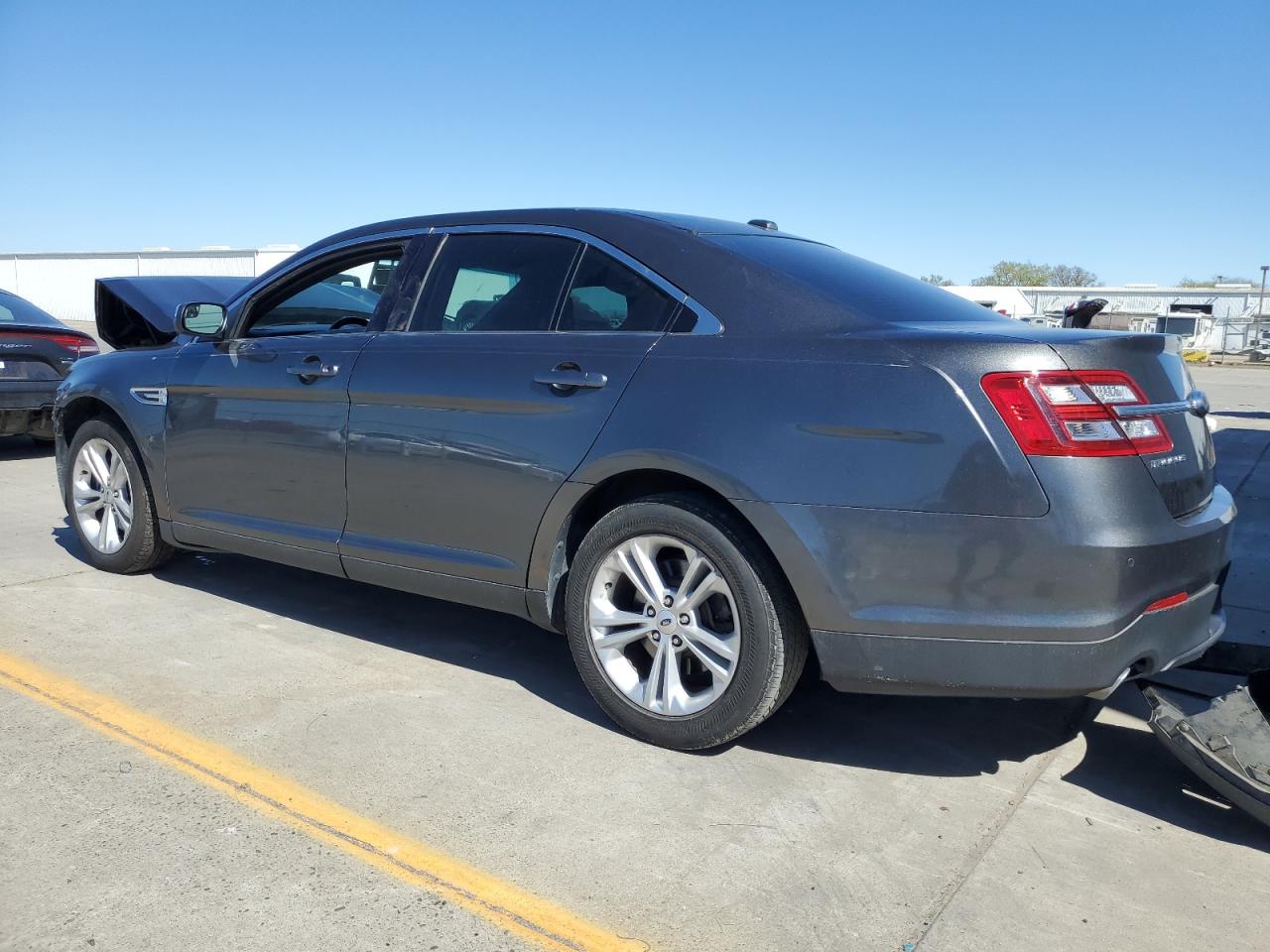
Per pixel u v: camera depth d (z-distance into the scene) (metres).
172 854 2.60
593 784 3.03
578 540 3.50
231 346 4.40
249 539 4.32
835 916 2.41
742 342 3.09
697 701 3.16
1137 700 3.83
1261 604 4.81
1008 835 2.81
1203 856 2.73
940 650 2.78
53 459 9.05
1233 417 15.33
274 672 3.87
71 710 3.47
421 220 4.07
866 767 3.21
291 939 2.27
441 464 3.62
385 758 3.17
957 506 2.72
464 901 2.44
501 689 3.77
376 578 3.92
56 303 41.28
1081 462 2.66
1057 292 50.78
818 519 2.85
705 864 2.62
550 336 3.48
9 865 2.53
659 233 3.44
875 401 2.82
